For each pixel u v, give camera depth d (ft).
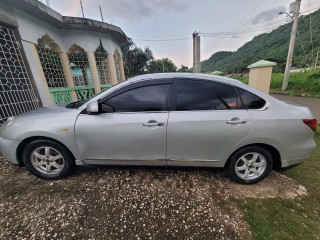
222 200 7.45
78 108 8.22
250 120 7.47
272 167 8.30
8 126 8.27
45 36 19.47
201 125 7.44
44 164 8.46
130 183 8.37
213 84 7.89
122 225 6.24
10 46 15.30
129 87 7.94
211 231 6.07
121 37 29.07
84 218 6.48
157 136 7.63
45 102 18.51
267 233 6.03
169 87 7.88
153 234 5.93
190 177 8.85
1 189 8.01
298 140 7.74
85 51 23.66
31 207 6.97
